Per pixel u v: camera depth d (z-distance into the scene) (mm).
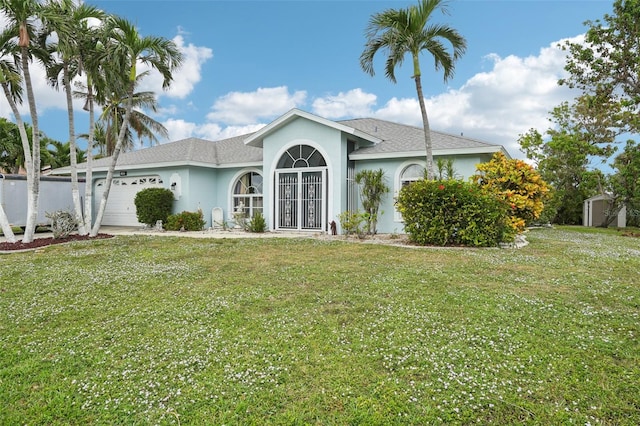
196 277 7223
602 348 3916
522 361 3662
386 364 3619
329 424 2771
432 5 11609
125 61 12648
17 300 5824
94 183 21125
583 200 27422
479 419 2811
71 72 13445
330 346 4020
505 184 12844
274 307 5355
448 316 4863
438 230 11180
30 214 12094
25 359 3848
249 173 18516
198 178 18094
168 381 3377
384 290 6109
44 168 30859
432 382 3303
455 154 13875
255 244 11523
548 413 2873
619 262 8523
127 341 4238
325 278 7012
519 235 14148
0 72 11234
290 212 15602
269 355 3828
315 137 14930
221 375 3457
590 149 25359
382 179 15055
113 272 7742
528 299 5516
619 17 14281
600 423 2762
